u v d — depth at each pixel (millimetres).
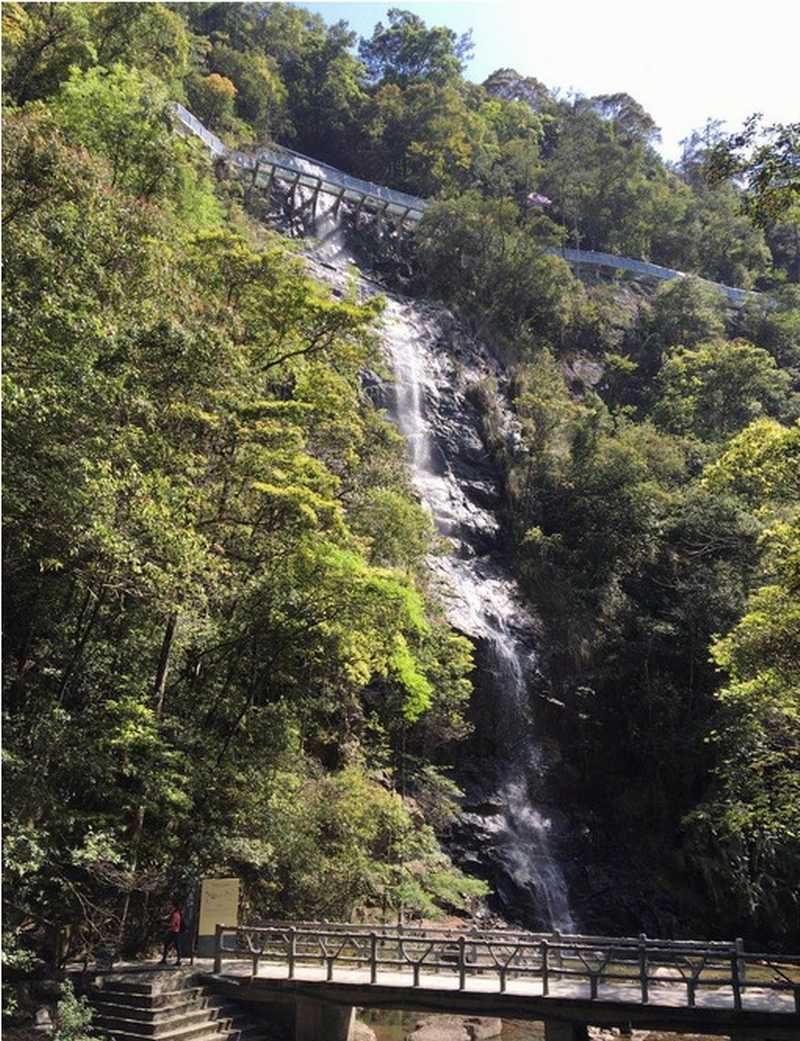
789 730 28109
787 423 65438
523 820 35812
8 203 15961
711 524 46344
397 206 75000
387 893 25312
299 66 92000
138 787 19641
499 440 53438
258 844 20719
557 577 45438
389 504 29031
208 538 20797
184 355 17641
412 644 29141
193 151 33500
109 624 21312
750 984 15273
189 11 85938
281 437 21547
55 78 38594
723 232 99562
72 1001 14508
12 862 14375
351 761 28547
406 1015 21766
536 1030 21469
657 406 65938
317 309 25109
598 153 97625
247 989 17906
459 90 103562
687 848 35344
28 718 17750
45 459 15148
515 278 69375
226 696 23719
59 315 14344
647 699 40656
